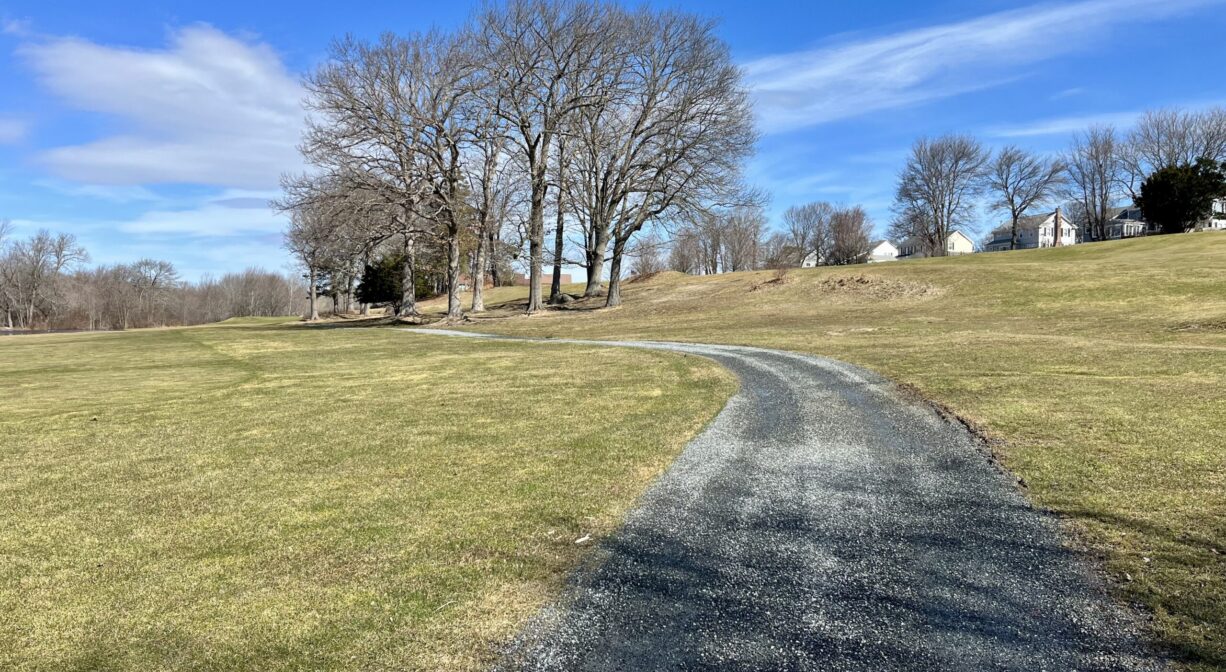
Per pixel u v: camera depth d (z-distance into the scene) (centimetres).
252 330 3803
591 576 390
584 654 307
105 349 2662
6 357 2366
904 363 1218
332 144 2978
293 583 386
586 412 895
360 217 3075
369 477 607
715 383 1110
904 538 436
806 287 3391
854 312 2648
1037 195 6550
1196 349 1218
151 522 498
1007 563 391
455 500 531
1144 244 3794
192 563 419
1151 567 372
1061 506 472
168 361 2041
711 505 511
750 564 403
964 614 335
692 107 3372
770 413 855
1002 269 3067
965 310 2400
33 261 8219
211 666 302
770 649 308
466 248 3881
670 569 398
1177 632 307
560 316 3362
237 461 684
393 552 429
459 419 873
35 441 822
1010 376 1002
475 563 409
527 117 3378
